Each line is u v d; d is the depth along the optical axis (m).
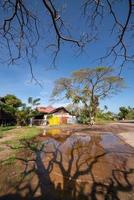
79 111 47.03
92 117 44.88
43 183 7.53
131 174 8.58
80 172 8.83
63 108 51.59
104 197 6.48
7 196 6.53
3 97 36.22
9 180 7.81
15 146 14.73
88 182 7.66
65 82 43.81
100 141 18.16
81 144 16.55
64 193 6.75
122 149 14.06
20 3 4.29
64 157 11.67
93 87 43.41
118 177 8.21
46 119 44.16
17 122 37.41
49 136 21.89
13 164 9.97
